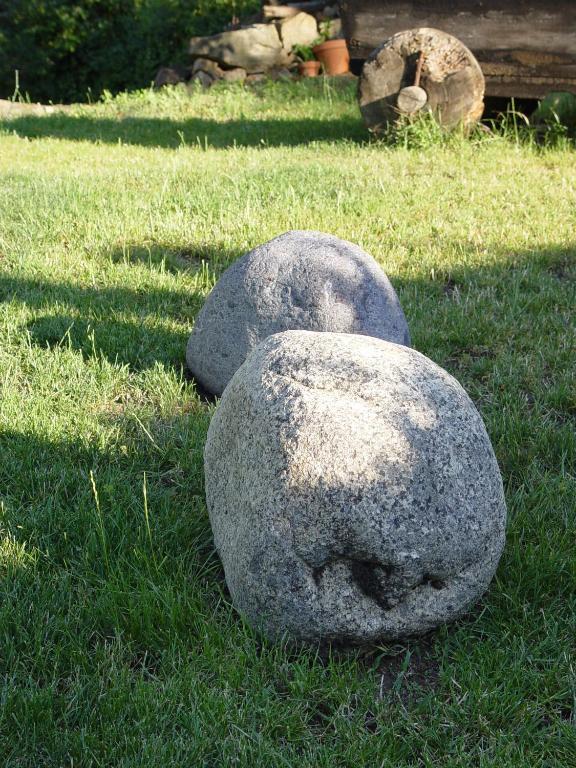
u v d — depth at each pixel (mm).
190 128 12188
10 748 2498
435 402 2832
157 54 19141
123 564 3217
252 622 2871
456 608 2861
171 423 4289
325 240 4430
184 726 2602
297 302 4254
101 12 21047
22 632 2879
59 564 3264
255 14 16906
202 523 3461
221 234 6852
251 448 2844
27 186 8188
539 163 8859
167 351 4957
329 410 2729
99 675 2762
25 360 4809
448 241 6715
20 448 3920
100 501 3580
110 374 4660
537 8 9438
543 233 6816
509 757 2490
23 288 5762
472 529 2758
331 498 2648
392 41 9578
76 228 7004
